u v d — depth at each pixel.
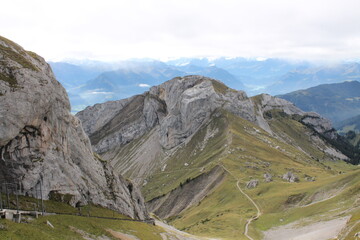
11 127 79.94
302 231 139.38
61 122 102.56
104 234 82.00
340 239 100.56
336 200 161.62
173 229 156.62
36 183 89.19
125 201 126.44
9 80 81.94
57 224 73.69
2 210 67.81
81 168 110.62
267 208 191.00
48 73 102.75
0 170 83.00
